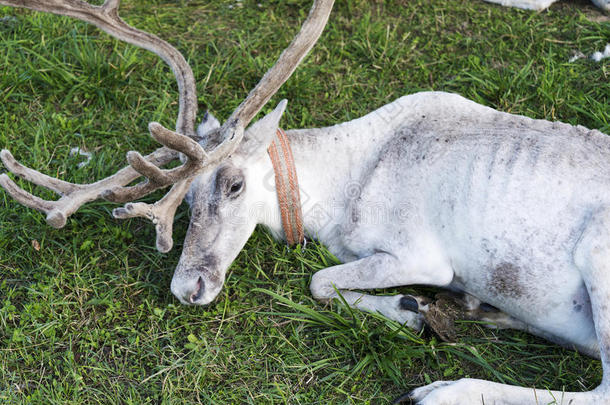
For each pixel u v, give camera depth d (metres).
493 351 3.96
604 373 3.45
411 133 4.19
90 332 3.93
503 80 5.38
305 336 3.97
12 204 4.59
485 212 3.77
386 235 4.09
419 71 5.65
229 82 5.57
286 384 3.72
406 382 3.77
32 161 4.85
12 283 4.19
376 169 4.15
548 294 3.71
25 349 3.80
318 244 4.41
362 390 3.71
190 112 4.10
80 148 5.04
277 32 6.01
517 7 6.30
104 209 4.62
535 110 5.29
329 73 5.64
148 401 3.61
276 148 4.12
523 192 3.71
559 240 3.63
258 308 4.10
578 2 6.38
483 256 3.81
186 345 3.83
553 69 5.50
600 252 3.49
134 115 5.27
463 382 3.51
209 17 6.19
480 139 3.94
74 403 3.55
